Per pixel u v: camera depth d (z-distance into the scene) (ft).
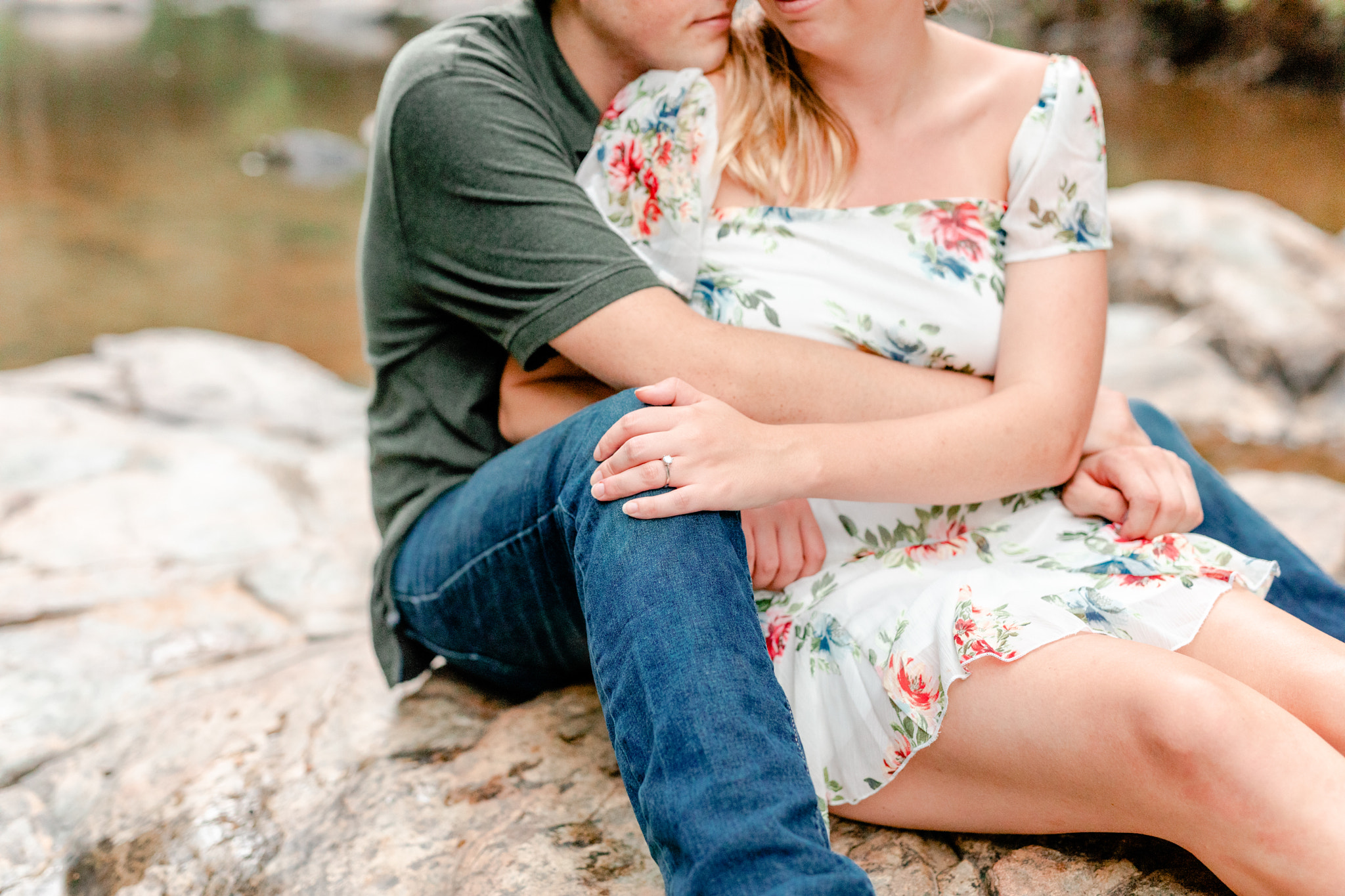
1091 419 5.39
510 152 5.08
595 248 4.95
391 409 5.89
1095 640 4.06
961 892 4.38
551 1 5.61
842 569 4.94
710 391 4.85
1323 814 3.48
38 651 7.16
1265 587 4.68
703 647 3.76
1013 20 50.44
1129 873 4.29
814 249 5.27
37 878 5.20
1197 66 43.78
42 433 10.76
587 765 5.39
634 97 5.49
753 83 5.38
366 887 4.81
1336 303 16.08
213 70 42.06
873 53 5.05
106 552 8.62
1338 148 30.81
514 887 4.59
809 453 4.37
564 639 5.37
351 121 34.47
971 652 4.12
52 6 55.01
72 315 18.31
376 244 5.58
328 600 8.08
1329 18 38.73
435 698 6.18
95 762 5.94
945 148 5.29
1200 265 17.04
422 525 5.65
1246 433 14.92
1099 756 3.90
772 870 3.30
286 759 5.77
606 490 4.15
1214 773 3.61
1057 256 5.16
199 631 7.54
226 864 5.07
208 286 20.18
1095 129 5.24
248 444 12.12
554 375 5.50
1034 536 5.09
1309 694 4.12
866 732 4.50
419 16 60.90
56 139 29.73
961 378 5.18
